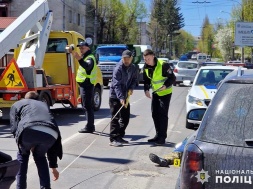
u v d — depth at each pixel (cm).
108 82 2847
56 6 4538
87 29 5759
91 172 748
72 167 776
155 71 930
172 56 12925
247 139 367
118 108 952
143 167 776
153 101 956
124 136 1062
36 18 1294
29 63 1316
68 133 1100
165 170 760
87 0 5794
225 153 368
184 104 1862
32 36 1329
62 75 1442
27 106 586
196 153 378
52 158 591
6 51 1180
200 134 386
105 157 846
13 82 1204
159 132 955
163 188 664
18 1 4441
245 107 380
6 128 1174
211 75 1261
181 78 3019
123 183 689
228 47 8556
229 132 375
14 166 480
